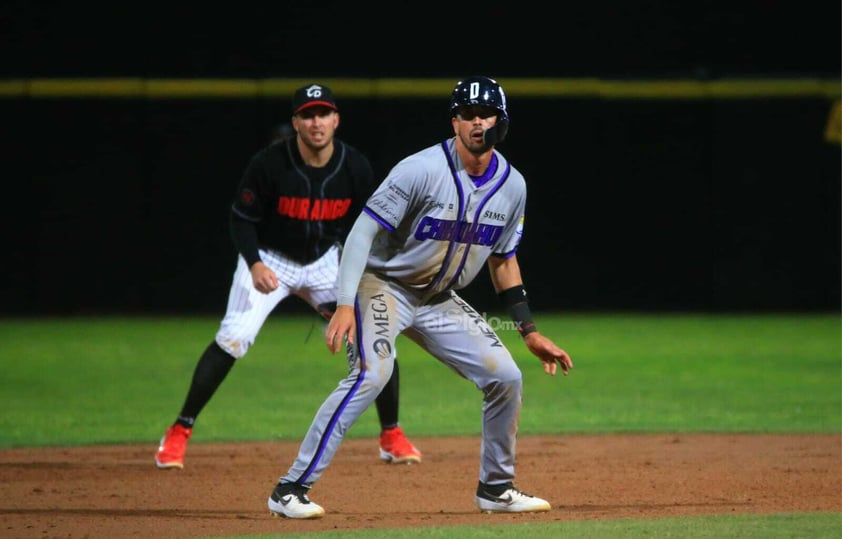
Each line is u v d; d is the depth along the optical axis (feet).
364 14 241.35
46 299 236.22
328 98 81.76
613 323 217.97
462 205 58.59
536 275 241.35
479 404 124.36
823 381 139.23
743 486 73.20
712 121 238.89
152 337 192.65
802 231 238.89
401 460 85.51
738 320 222.89
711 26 242.99
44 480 77.66
